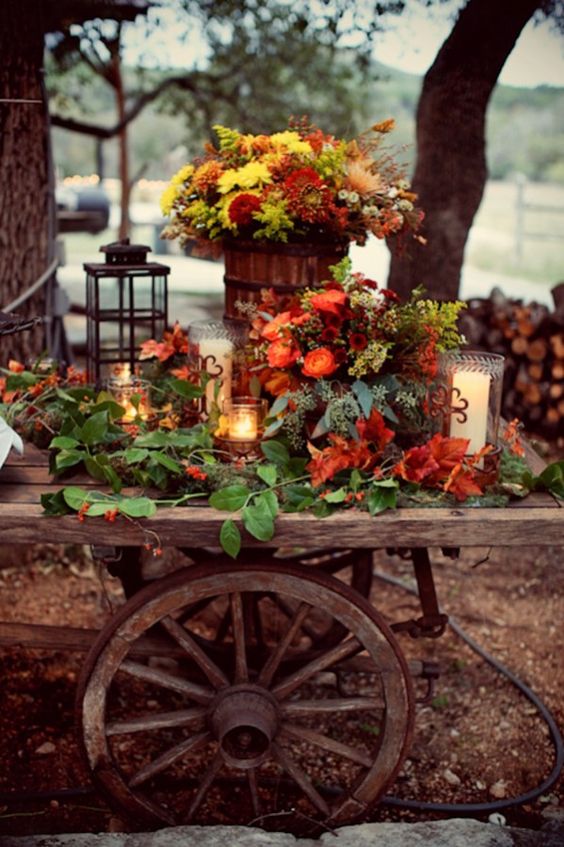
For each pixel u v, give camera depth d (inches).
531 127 837.2
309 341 95.0
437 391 96.5
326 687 135.1
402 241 125.1
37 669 134.6
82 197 402.3
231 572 93.5
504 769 118.2
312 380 97.7
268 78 307.6
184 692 97.7
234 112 317.1
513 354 239.1
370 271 462.6
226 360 107.6
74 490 89.7
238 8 232.2
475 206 216.4
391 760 98.0
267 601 149.4
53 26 214.4
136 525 89.2
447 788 114.7
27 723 122.3
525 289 454.6
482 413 94.7
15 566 162.7
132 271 117.8
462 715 129.0
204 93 309.0
